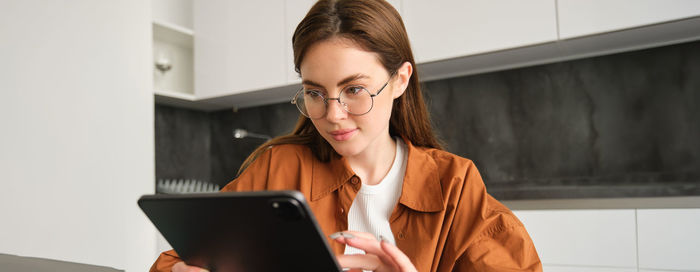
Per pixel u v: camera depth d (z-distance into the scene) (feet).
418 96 3.26
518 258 2.70
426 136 3.37
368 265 2.19
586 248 6.44
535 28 7.23
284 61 9.15
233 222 1.79
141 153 8.27
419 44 8.13
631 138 7.88
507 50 7.59
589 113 8.19
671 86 7.62
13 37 6.57
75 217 7.16
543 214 6.74
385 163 3.19
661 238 6.02
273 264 1.92
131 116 8.16
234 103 11.00
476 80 9.13
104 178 7.61
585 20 6.89
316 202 3.17
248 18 9.65
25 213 6.55
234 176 11.47
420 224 2.93
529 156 8.63
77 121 7.30
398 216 3.00
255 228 1.76
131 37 8.29
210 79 10.05
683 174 7.49
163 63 10.00
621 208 6.34
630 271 6.16
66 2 7.29
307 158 3.33
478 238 2.81
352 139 2.66
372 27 2.52
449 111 9.36
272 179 3.33
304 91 2.67
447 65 8.50
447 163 3.13
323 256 1.73
